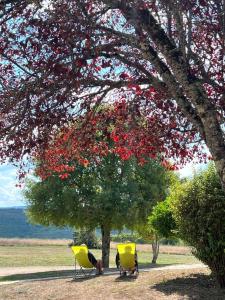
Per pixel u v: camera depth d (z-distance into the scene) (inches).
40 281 628.7
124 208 1009.5
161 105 291.0
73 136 299.6
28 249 2253.9
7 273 940.6
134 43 248.1
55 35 224.5
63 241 3486.7
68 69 225.3
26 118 243.8
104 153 324.5
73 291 524.7
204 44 255.0
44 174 316.2
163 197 1085.1
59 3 226.8
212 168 473.1
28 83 237.3
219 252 452.4
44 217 1055.6
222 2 231.5
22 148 253.0
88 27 226.4
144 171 1063.0
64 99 237.6
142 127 305.3
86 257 645.3
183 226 471.2
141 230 1146.0
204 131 240.5
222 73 255.9
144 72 265.1
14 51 237.6
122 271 589.3
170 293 447.8
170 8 231.9
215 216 450.3
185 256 1967.3
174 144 311.1
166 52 239.3
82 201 1021.2
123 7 236.5
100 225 1071.6
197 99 236.2
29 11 235.9
